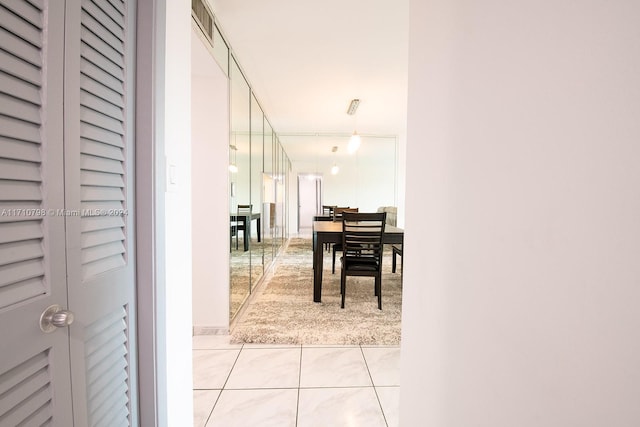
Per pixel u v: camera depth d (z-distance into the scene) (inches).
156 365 38.3
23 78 21.8
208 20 79.0
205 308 95.4
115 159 32.9
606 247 14.6
